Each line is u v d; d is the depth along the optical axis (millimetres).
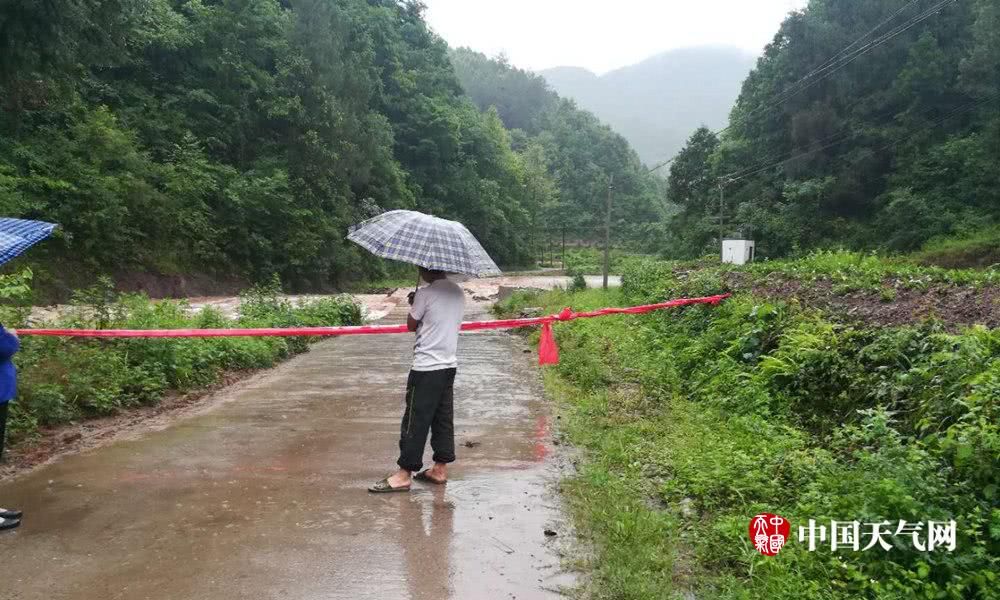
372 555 3730
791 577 3307
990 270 10094
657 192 111625
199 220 29328
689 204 53750
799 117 40562
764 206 44219
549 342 6457
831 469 4484
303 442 6055
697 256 48656
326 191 38000
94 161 24953
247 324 11602
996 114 33562
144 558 3633
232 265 31234
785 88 43031
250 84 35562
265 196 32812
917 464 3938
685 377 8711
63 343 7566
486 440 6312
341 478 5059
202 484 4863
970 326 6641
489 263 4805
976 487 3801
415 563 3643
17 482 4844
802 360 6715
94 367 7188
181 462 5398
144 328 8438
